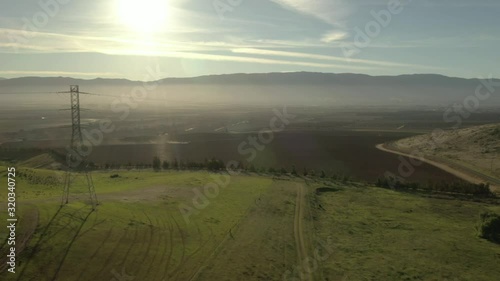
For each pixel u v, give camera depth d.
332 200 68.44
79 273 31.41
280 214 56.03
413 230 53.44
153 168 93.00
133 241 38.62
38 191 55.16
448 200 71.31
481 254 45.44
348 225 54.06
